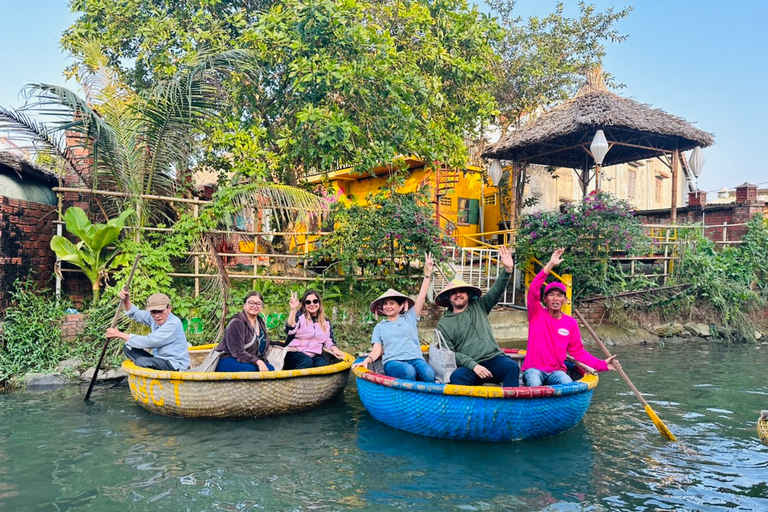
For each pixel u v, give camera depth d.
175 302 8.81
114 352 8.14
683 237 12.80
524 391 5.06
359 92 9.37
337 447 5.29
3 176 9.10
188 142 9.38
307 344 7.07
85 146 8.58
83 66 9.70
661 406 6.63
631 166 20.92
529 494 4.27
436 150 11.23
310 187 11.86
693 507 4.05
